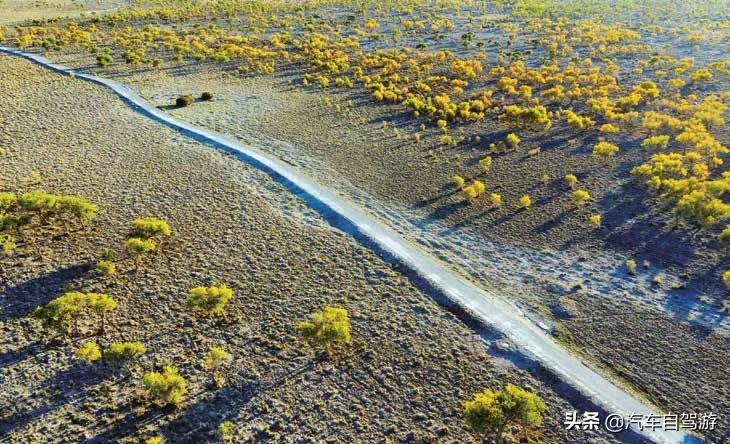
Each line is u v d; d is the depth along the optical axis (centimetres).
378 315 3669
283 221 4766
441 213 5178
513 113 7075
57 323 3256
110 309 3497
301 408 2955
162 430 2788
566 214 5066
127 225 4541
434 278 4069
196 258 4181
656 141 6084
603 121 7100
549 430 2878
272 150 6406
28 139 6216
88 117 7062
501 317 3700
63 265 3972
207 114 7506
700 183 5084
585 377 3241
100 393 2986
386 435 2817
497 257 4525
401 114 7688
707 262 4278
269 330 3497
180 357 3250
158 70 9594
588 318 3788
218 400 2978
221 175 5544
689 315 3772
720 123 6575
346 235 4622
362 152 6488
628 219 4912
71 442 2709
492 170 5972
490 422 2680
